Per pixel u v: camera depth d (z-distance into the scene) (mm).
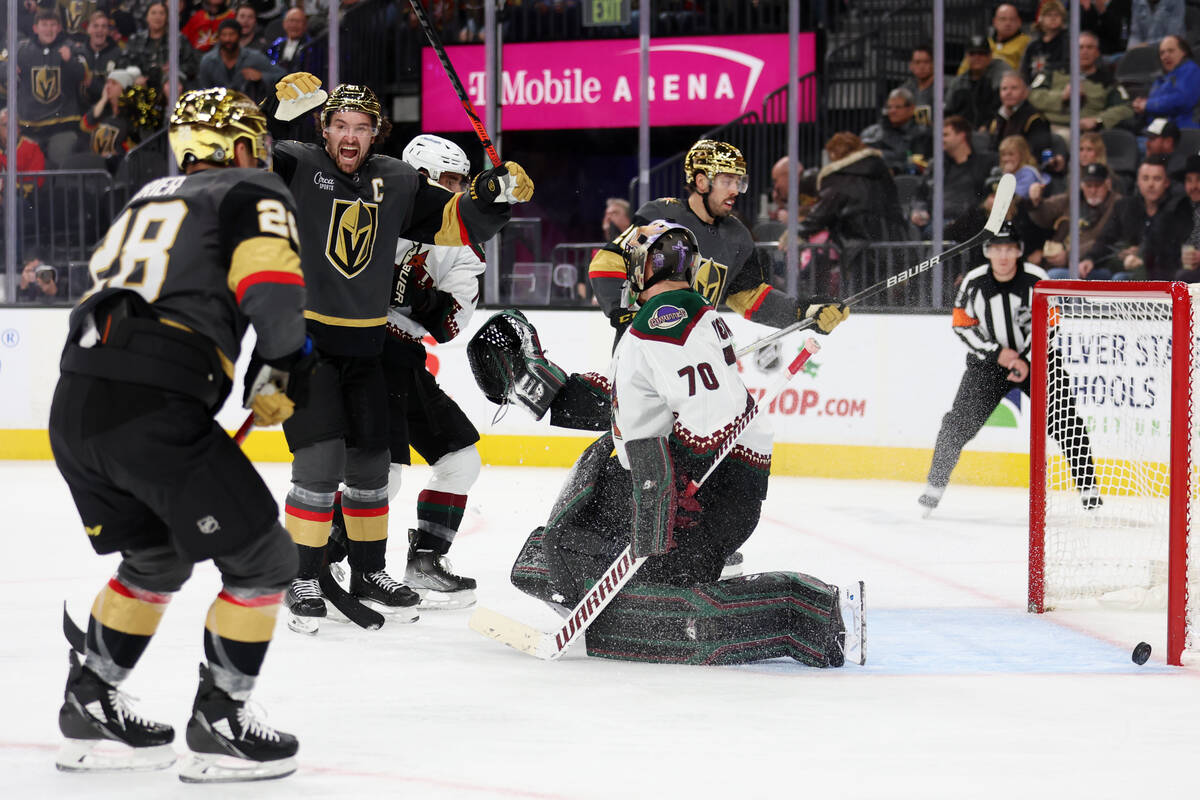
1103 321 15445
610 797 6797
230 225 6707
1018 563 14875
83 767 7223
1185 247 25625
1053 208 26062
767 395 10203
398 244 12031
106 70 30312
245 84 30453
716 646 9812
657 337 9453
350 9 30812
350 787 6957
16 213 27875
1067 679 9586
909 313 22453
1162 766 7418
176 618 11672
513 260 28219
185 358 6645
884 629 11398
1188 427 10023
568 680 9422
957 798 6832
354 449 11570
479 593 13055
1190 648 10266
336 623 11547
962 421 18547
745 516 10195
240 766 7004
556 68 30875
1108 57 26875
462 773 7195
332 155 11109
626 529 10266
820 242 26828
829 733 8055
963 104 27453
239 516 6707
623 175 31562
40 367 25234
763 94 29891
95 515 6887
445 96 31328
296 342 6758
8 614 11930
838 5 29891
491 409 24500
